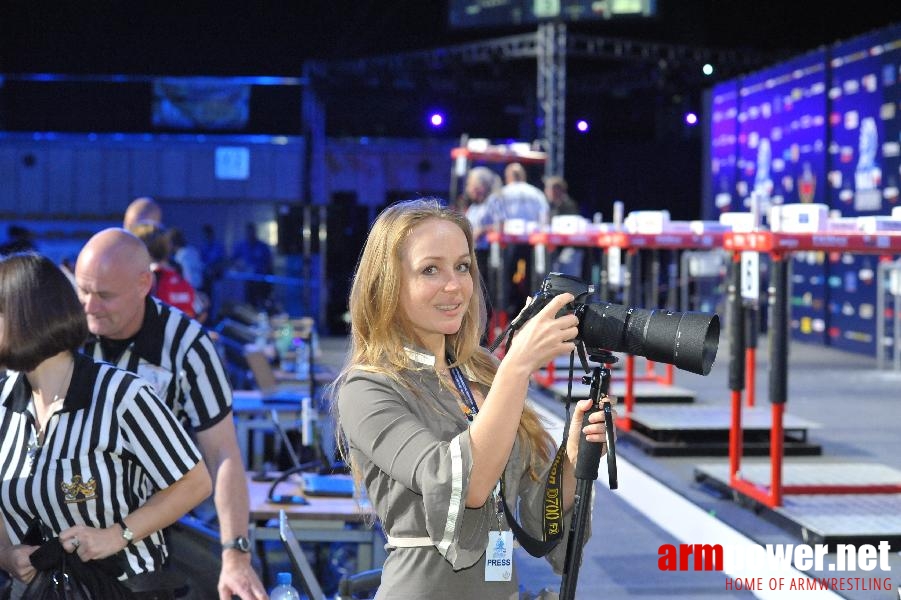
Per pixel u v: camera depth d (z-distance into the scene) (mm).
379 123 20562
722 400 9289
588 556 4848
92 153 18688
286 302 15969
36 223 18672
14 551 2365
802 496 5535
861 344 13672
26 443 2348
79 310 2328
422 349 1974
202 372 2943
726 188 16781
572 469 2041
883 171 12508
